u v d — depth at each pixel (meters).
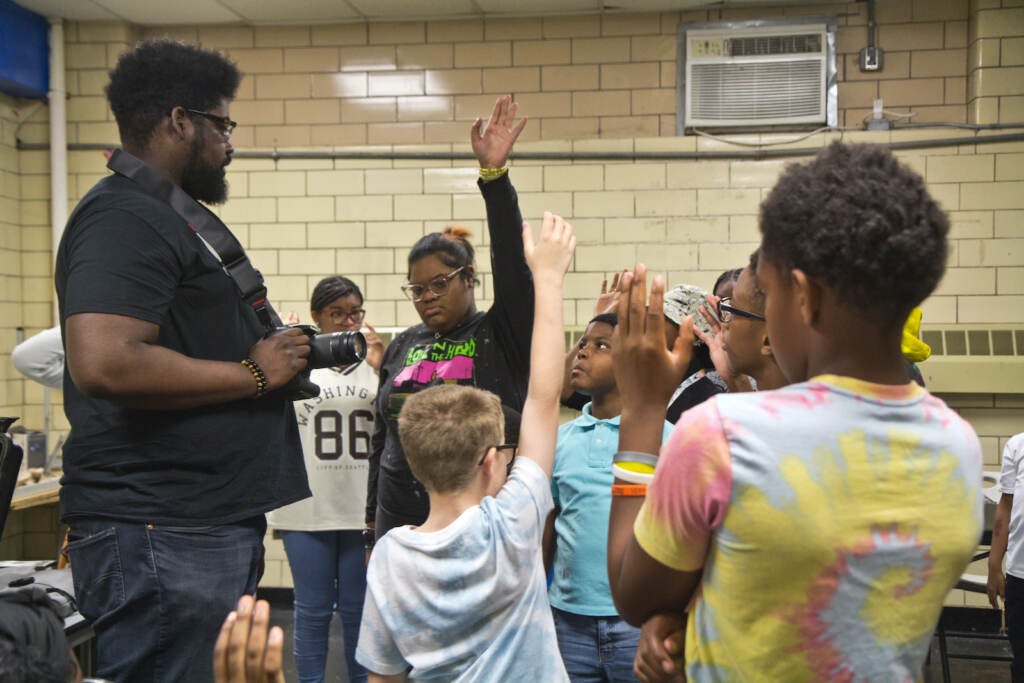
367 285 4.91
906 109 4.62
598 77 4.79
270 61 4.99
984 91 4.46
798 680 0.90
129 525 1.50
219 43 5.01
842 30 4.66
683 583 0.97
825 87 4.59
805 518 0.86
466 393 1.68
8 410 4.89
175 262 1.53
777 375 1.40
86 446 1.54
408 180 4.88
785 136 4.62
